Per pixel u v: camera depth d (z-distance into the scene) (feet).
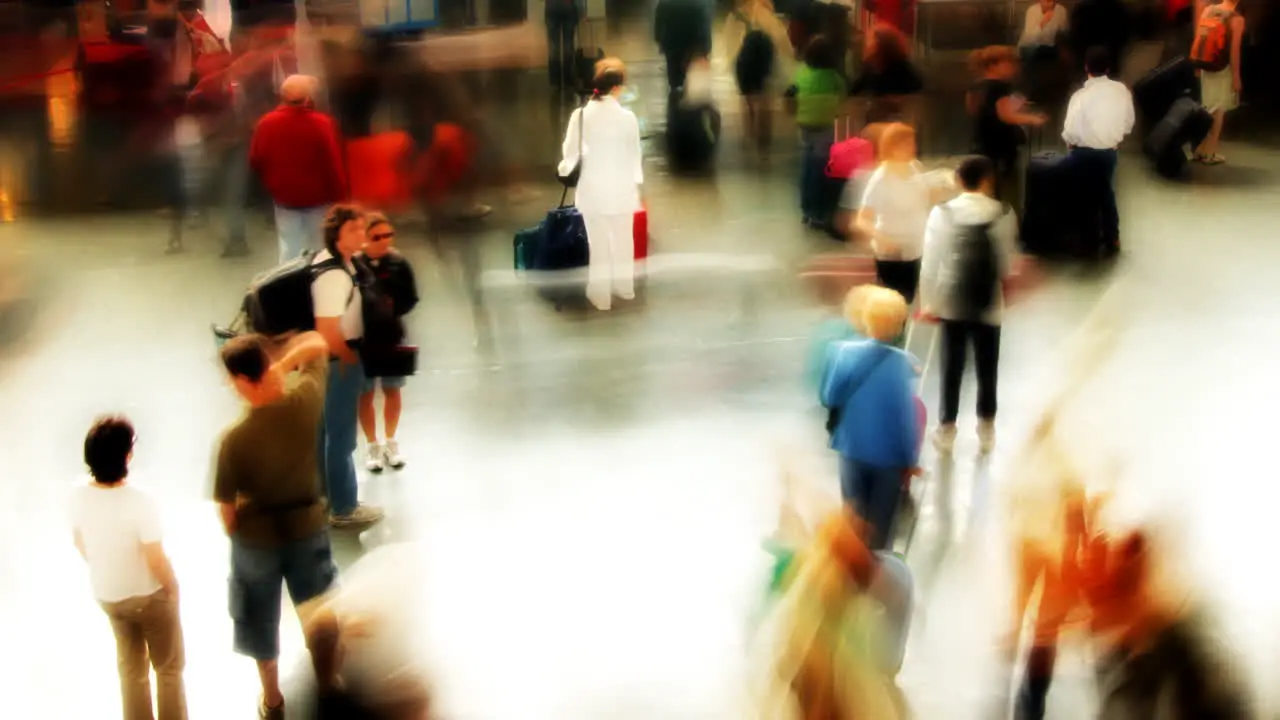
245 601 18.84
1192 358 32.04
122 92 53.26
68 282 37.78
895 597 15.94
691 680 20.17
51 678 20.49
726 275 38.19
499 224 42.70
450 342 33.63
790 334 34.24
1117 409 28.96
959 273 26.61
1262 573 22.95
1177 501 25.09
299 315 22.80
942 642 21.13
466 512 25.26
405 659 13.41
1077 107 39.17
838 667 14.76
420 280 37.73
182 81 53.42
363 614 13.47
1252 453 27.14
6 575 23.29
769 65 50.88
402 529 24.57
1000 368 31.76
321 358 18.99
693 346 33.53
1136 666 15.55
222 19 56.08
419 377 31.58
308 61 49.75
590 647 20.97
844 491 21.42
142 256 40.09
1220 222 43.45
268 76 44.91
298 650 20.97
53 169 47.67
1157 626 15.55
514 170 47.42
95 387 30.89
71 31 63.41
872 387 20.75
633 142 35.27
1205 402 29.55
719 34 68.03
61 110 53.72
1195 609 15.83
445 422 29.27
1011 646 18.93
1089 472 24.30
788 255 39.91
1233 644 20.75
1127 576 15.96
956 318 26.86
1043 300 36.17
